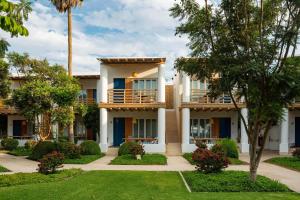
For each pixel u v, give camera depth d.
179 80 29.31
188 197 10.13
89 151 23.73
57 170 15.41
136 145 21.34
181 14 12.05
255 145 12.40
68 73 27.16
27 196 10.29
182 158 22.62
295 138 28.27
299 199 9.96
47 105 22.28
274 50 10.97
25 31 4.45
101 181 13.01
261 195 10.56
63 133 30.73
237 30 11.55
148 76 28.16
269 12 11.41
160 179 13.61
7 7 4.15
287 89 10.61
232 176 13.48
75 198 10.09
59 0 26.95
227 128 28.31
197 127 28.45
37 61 25.17
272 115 11.31
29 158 22.33
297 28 10.76
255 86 10.80
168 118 31.75
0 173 15.49
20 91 22.03
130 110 27.77
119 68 28.41
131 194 10.66
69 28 27.38
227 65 11.07
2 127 34.00
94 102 30.41
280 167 18.20
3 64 20.89
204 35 11.92
